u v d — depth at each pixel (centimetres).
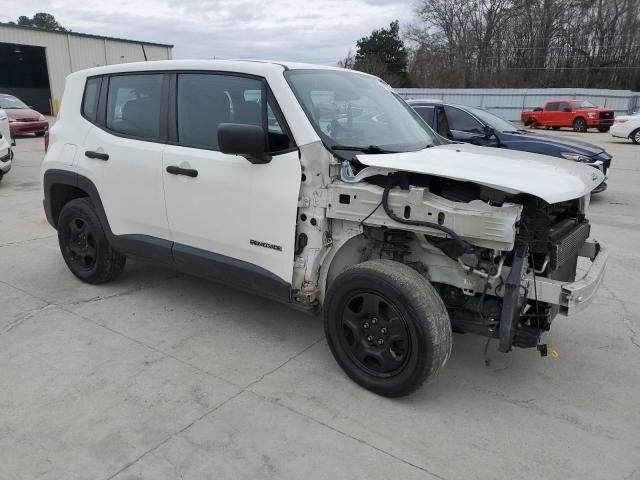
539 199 281
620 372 354
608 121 2683
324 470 255
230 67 358
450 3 5575
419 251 316
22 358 350
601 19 5262
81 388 316
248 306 442
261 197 336
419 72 5766
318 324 413
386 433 283
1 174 946
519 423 296
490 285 286
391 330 301
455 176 277
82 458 258
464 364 360
